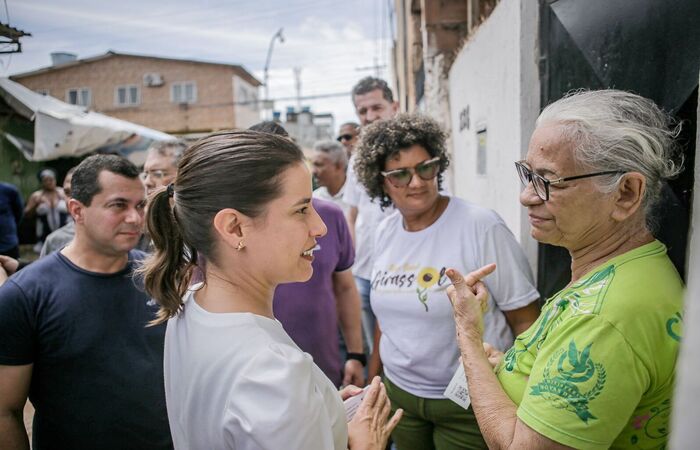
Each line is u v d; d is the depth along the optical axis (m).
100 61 27.94
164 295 1.11
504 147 2.79
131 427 1.67
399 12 11.80
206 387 0.96
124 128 8.41
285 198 1.00
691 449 0.45
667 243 1.41
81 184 1.65
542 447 0.97
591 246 1.14
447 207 1.97
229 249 1.03
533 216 1.21
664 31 1.36
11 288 1.57
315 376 1.02
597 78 1.73
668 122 1.19
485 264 1.82
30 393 1.65
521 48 2.36
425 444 2.02
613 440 0.96
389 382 2.05
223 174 0.98
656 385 0.95
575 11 1.87
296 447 0.85
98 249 1.68
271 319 1.06
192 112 28.19
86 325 1.62
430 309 1.86
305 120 33.53
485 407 1.18
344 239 2.51
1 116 7.70
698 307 0.48
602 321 0.95
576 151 1.06
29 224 7.73
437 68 5.38
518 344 1.28
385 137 1.91
